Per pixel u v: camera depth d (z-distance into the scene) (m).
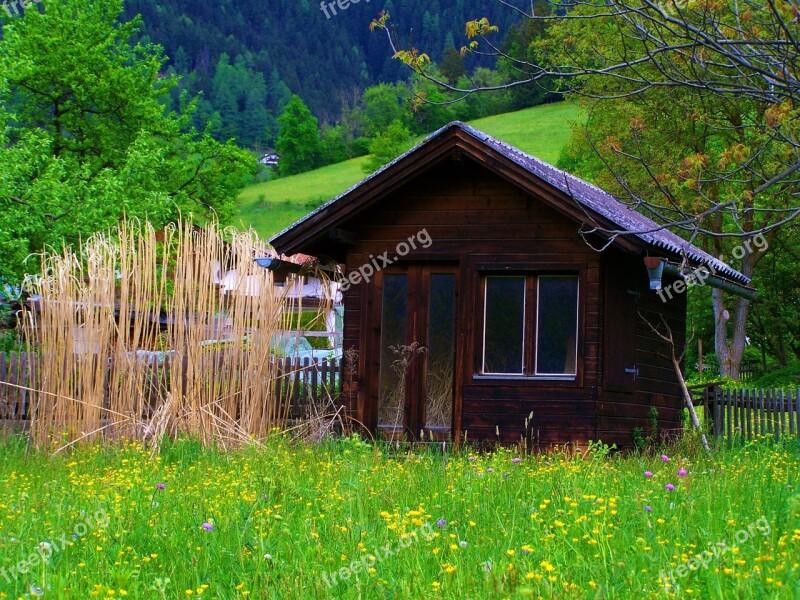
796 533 6.36
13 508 8.84
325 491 9.27
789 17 8.41
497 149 14.12
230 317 15.51
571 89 9.51
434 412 15.13
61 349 14.95
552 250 14.63
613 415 14.77
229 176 37.00
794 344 36.75
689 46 8.79
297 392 16.31
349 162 104.44
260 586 6.24
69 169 31.97
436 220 15.23
